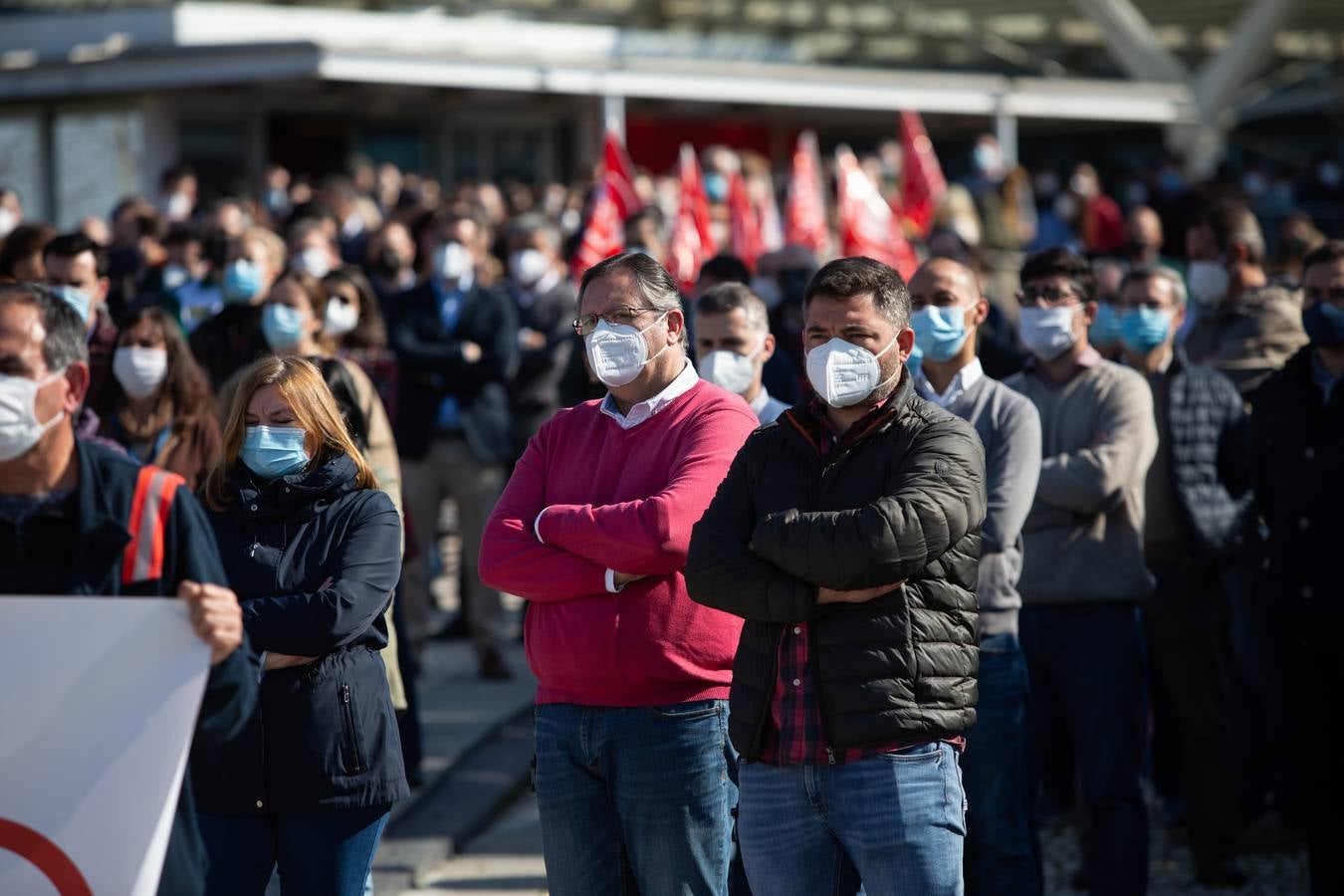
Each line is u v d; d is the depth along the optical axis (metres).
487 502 15.16
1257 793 11.59
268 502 7.02
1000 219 27.58
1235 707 11.54
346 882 6.82
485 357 15.12
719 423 7.08
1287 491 9.39
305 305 10.93
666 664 6.79
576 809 6.96
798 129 40.78
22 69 30.17
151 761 5.35
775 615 6.29
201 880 5.69
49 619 5.31
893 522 6.12
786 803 6.42
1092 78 46.19
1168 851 11.18
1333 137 50.84
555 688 7.03
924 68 42.91
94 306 10.84
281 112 32.62
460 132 35.09
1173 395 10.41
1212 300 12.61
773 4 37.94
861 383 6.40
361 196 23.89
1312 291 9.53
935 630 6.30
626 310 7.05
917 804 6.24
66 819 5.33
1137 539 9.20
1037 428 8.59
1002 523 8.33
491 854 11.00
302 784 6.73
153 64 29.00
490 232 19.97
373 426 10.36
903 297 6.58
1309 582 9.23
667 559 6.73
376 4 33.19
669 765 6.81
